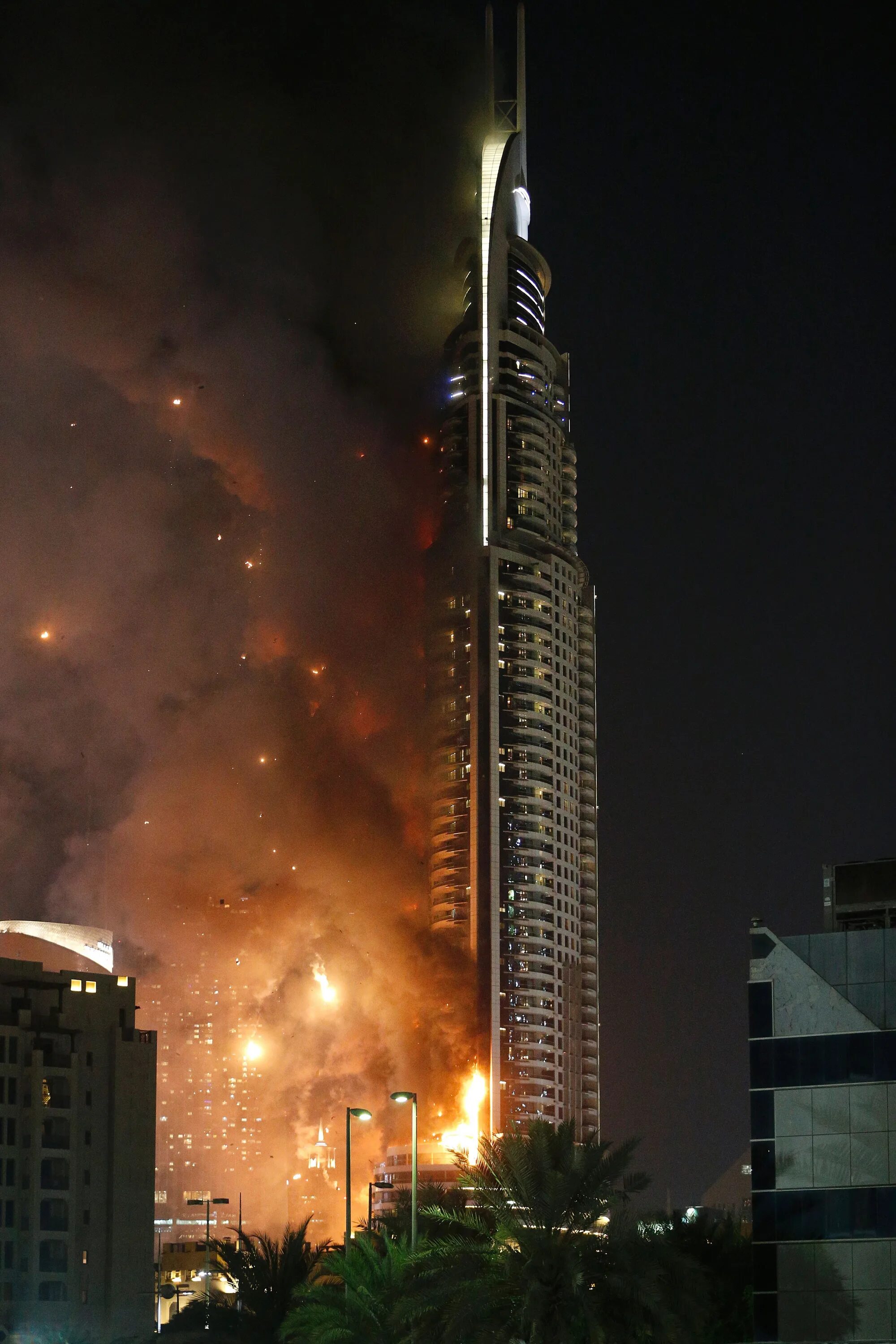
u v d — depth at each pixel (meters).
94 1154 177.25
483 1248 76.81
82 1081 178.25
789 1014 92.25
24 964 179.75
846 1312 87.00
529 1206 76.44
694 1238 98.19
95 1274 173.50
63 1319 168.75
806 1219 88.94
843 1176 88.88
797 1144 90.12
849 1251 87.81
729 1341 92.56
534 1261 74.56
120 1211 176.88
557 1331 73.19
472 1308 73.38
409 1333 78.62
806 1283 88.00
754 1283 88.94
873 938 92.56
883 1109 89.12
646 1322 74.50
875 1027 90.50
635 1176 77.19
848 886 101.25
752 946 94.19
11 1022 176.25
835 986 92.31
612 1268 75.12
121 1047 181.75
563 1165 78.56
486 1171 79.31
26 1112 173.25
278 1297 109.88
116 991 184.62
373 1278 86.44
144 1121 181.88
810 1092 90.69
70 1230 172.38
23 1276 168.75
